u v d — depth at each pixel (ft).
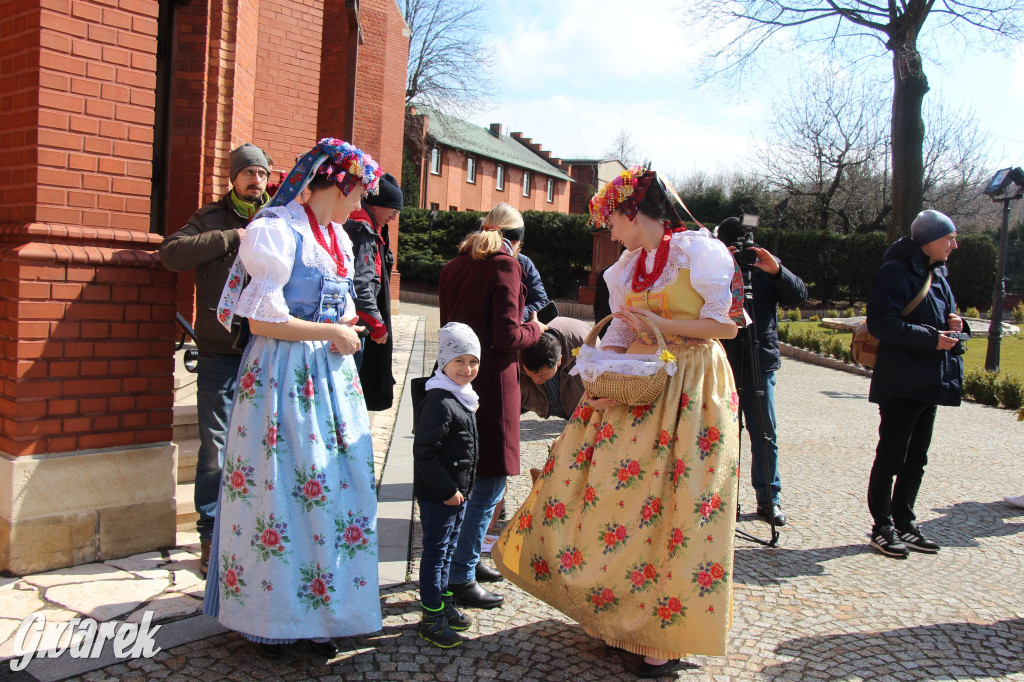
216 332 11.73
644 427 9.67
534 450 21.08
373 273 12.35
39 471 11.02
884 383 13.78
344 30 35.14
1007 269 92.58
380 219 13.03
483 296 11.21
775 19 67.92
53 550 11.22
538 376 13.35
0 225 11.44
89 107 11.32
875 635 10.59
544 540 10.14
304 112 24.36
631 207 10.05
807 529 15.34
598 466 9.82
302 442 8.97
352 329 9.37
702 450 9.45
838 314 76.95
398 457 19.26
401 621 10.54
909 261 14.02
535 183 168.86
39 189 10.86
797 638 10.43
